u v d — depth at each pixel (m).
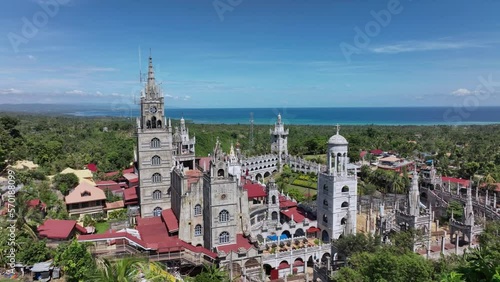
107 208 110.50
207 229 83.31
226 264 76.19
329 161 99.19
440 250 83.56
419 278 50.66
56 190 121.56
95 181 140.62
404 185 149.12
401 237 79.06
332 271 67.94
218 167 79.75
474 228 88.31
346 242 72.31
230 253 76.31
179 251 73.94
